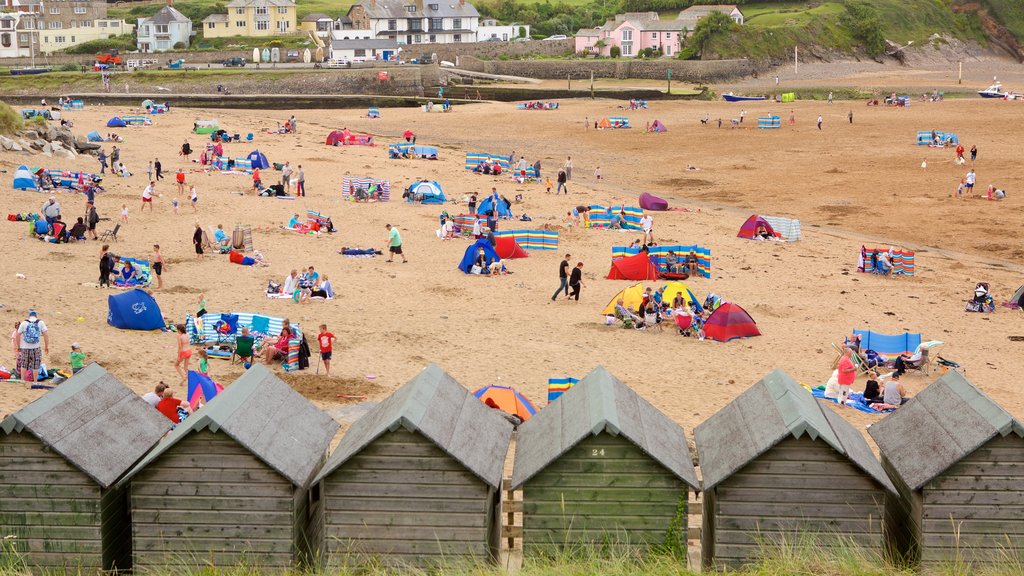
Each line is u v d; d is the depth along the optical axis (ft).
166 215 143.64
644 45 524.11
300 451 37.29
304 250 127.13
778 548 35.94
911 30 547.08
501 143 258.57
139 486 35.86
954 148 234.79
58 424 36.11
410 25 543.80
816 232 154.10
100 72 428.15
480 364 83.51
